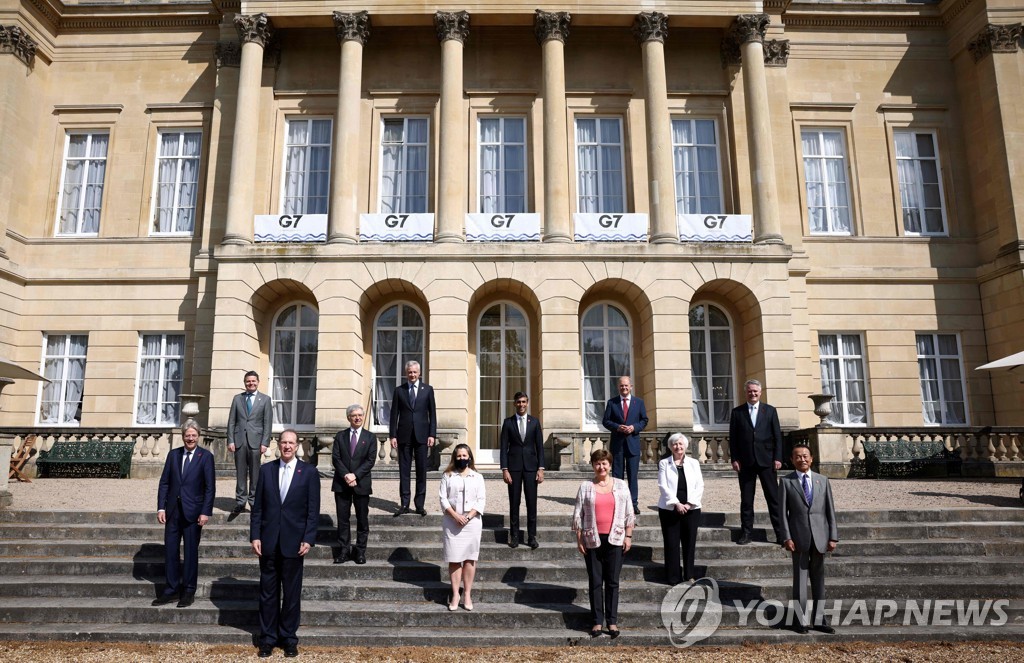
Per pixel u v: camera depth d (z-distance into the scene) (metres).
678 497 9.30
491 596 8.99
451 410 19.23
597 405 21.23
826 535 8.35
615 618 8.09
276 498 7.92
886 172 23.33
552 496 13.32
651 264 20.09
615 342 21.64
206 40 23.67
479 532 8.73
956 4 23.25
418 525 11.06
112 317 22.22
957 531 10.66
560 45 21.38
